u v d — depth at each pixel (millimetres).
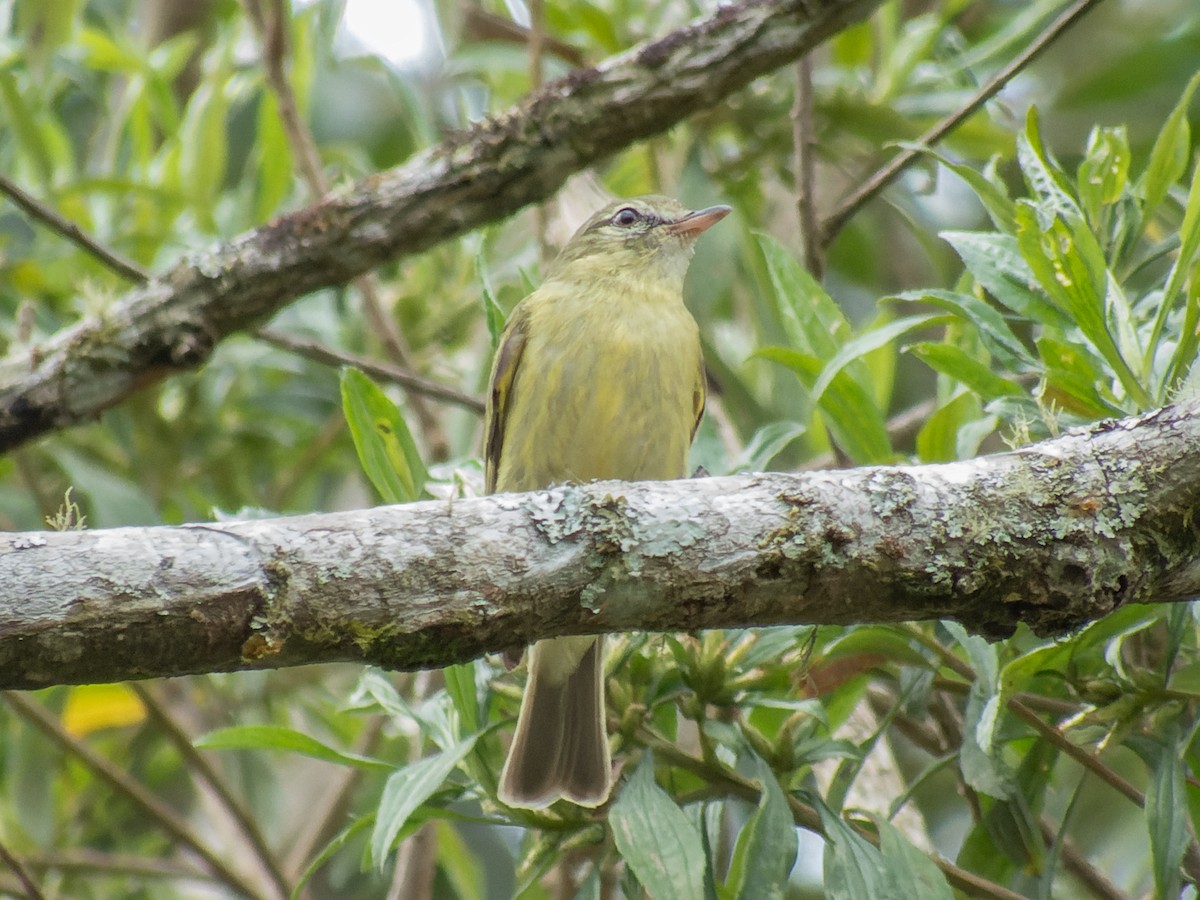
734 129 12695
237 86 13391
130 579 5324
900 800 7844
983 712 7426
